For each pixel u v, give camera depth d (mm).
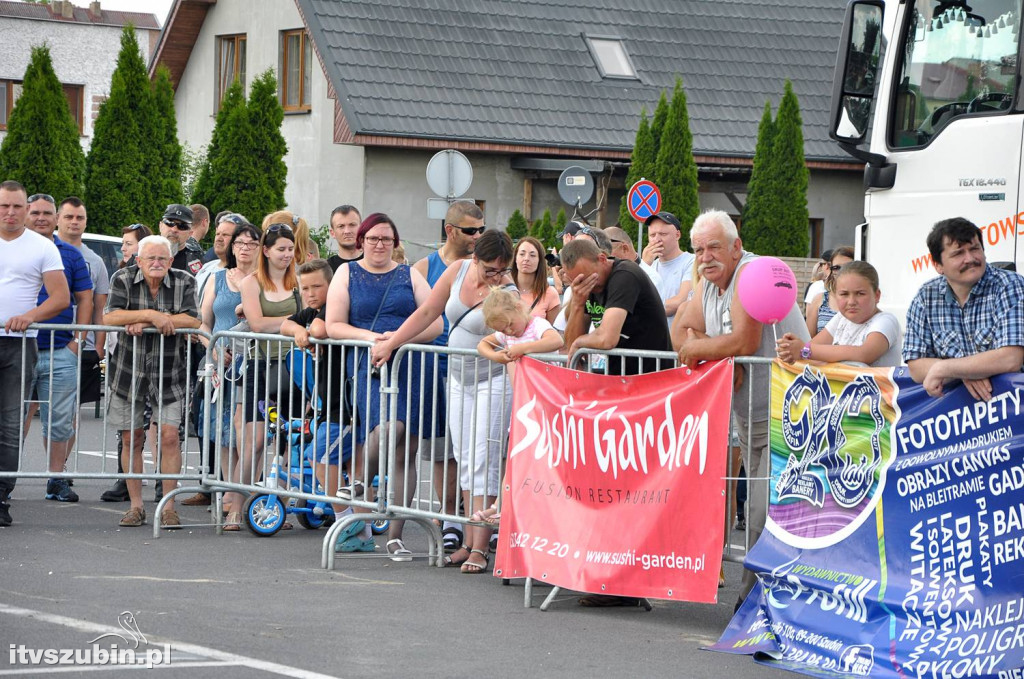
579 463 8438
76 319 12539
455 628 7836
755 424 7867
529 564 8555
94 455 15492
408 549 10648
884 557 7020
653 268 12883
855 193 37656
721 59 37656
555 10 36875
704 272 7922
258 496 10922
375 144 32094
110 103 30250
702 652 7453
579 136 33906
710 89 36688
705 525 7828
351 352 10266
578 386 8492
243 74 39031
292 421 10867
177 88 41344
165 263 11328
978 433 6734
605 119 34656
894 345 8492
